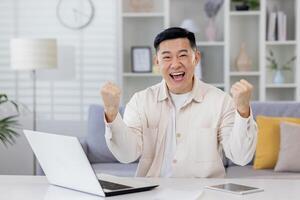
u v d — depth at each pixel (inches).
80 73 181.5
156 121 80.1
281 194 56.4
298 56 169.0
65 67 181.3
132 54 177.9
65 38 181.0
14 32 180.9
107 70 181.3
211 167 77.1
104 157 145.9
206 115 78.7
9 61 181.0
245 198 54.5
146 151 79.8
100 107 149.6
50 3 180.2
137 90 184.4
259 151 131.8
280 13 172.2
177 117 79.3
